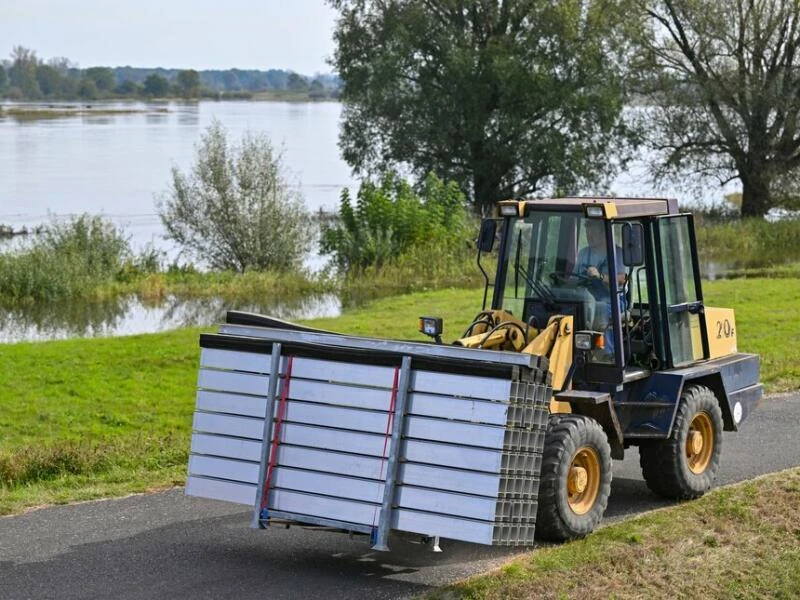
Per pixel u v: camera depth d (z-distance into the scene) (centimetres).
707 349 1097
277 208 3309
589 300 963
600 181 4747
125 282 3008
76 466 1157
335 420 815
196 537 925
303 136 10794
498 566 843
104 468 1162
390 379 796
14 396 1466
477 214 4388
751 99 4478
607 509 1004
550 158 4450
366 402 804
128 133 10556
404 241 3247
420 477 784
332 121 14688
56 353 1767
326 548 898
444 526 774
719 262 3609
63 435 1288
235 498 848
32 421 1346
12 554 876
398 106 4522
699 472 1037
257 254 3281
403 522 787
